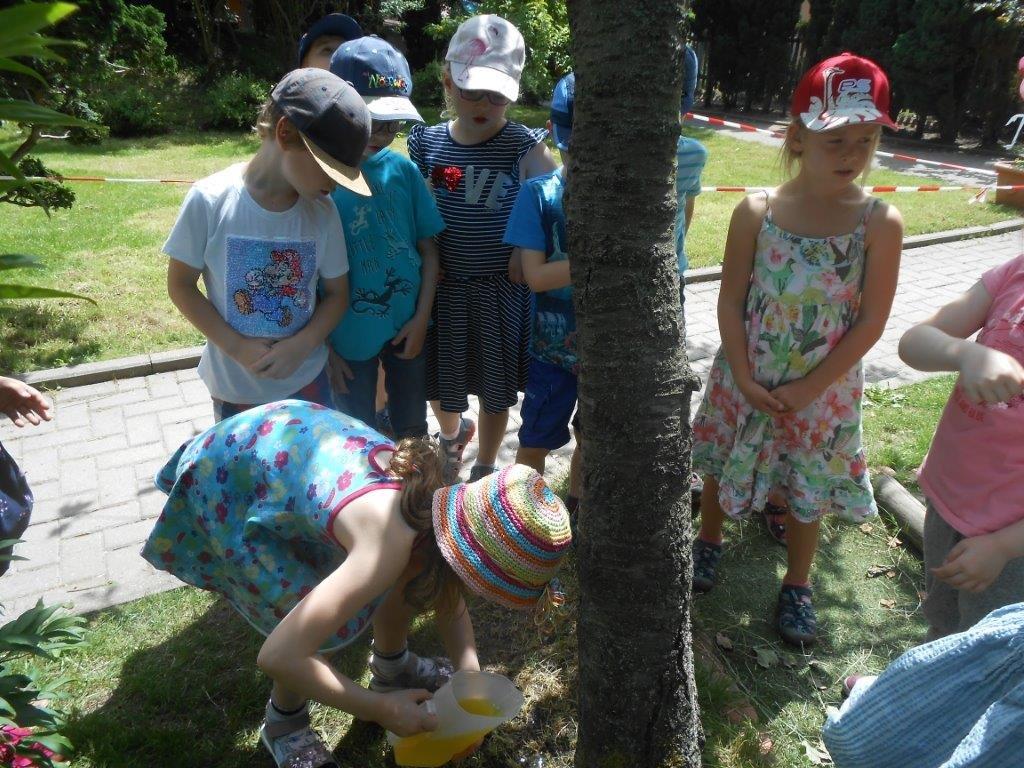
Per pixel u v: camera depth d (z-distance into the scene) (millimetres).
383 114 2533
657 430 1612
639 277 1547
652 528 1652
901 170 10555
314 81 2066
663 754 1833
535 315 2719
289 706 2021
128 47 5117
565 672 2377
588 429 1653
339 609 1565
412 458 1688
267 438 1829
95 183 9102
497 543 1538
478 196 2842
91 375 4301
